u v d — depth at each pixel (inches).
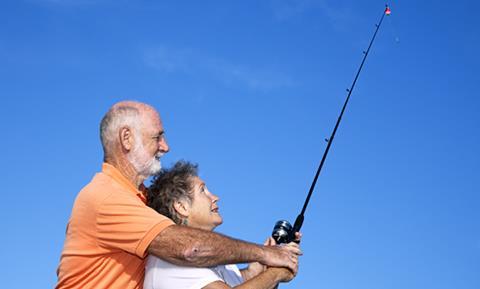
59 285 175.9
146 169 179.0
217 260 165.0
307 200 204.1
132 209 166.6
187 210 176.2
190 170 181.2
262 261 172.9
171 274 167.8
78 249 171.8
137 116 178.5
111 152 178.7
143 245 164.2
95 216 168.9
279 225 195.6
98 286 171.8
